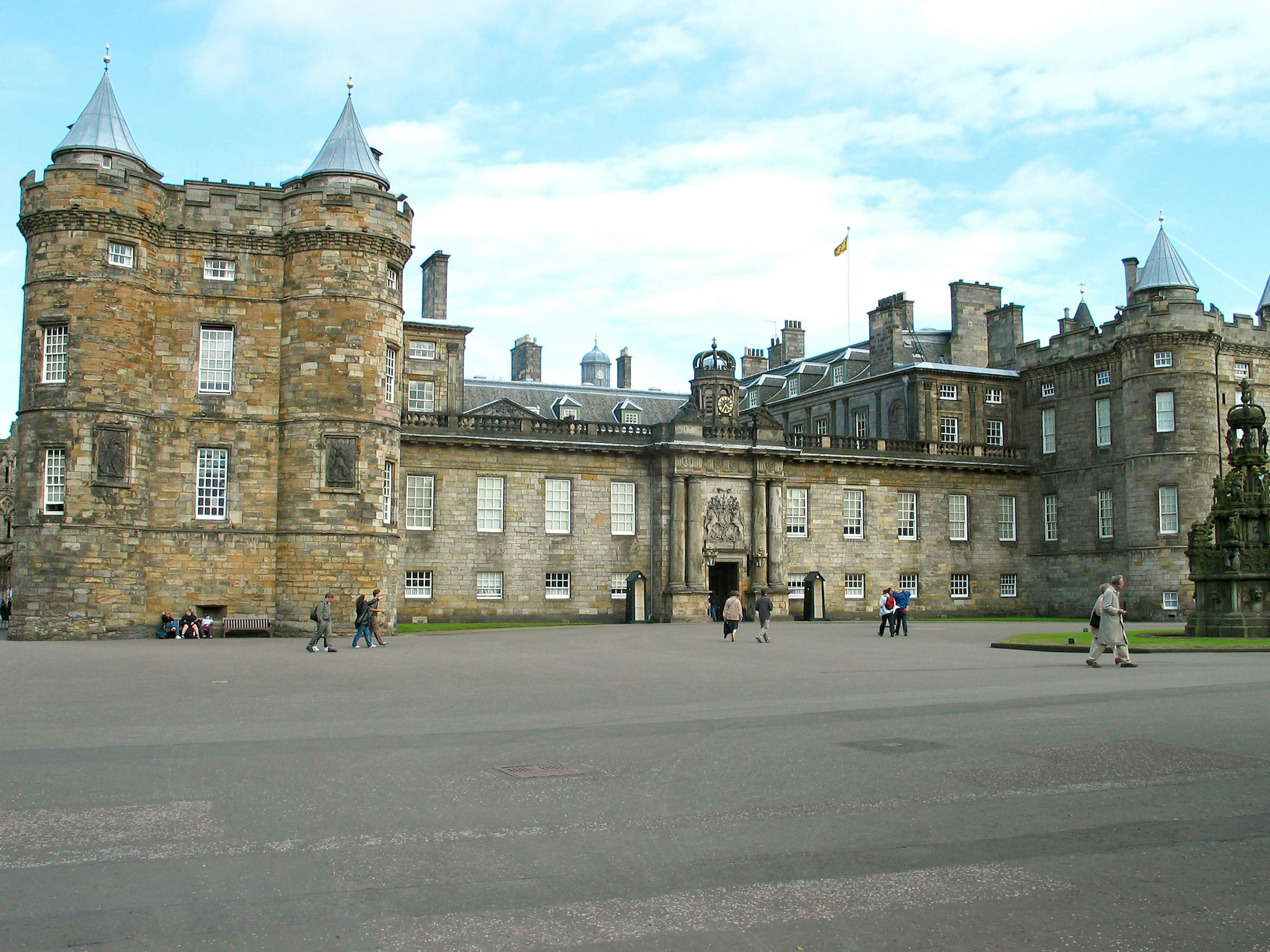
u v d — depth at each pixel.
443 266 67.56
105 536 42.28
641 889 8.95
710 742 15.77
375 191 45.78
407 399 63.97
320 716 18.70
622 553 60.84
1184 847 10.14
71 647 36.94
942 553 68.25
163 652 34.50
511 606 58.09
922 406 69.56
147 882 9.11
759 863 9.66
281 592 44.28
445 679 25.39
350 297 45.06
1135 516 61.81
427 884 9.07
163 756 14.65
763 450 62.12
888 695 21.75
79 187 42.81
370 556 44.59
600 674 26.77
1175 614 59.53
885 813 11.41
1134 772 13.41
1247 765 13.81
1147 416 61.38
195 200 45.25
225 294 45.19
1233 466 40.28
